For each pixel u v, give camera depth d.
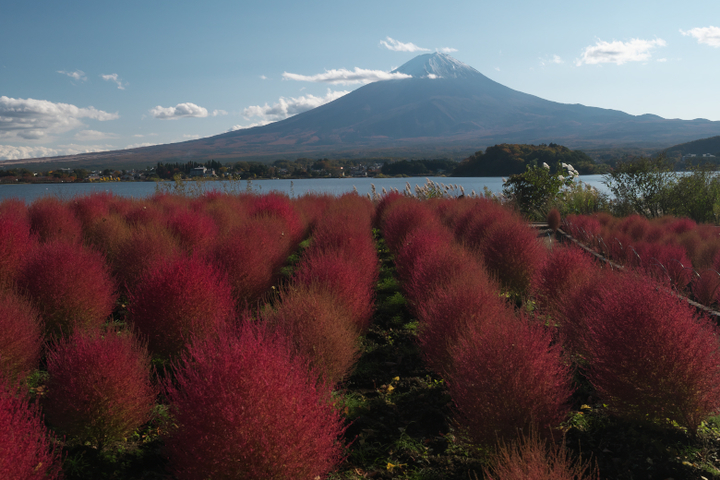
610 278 4.82
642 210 14.70
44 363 4.57
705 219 13.21
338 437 3.48
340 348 4.07
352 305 5.12
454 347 3.88
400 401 4.14
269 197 12.26
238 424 2.35
